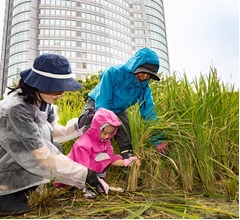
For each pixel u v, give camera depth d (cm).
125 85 247
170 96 244
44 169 167
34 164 165
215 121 228
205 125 218
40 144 164
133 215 145
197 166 200
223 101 238
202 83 240
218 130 224
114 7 5531
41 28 4753
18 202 163
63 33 4797
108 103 248
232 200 178
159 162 210
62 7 4903
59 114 309
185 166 204
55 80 161
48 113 223
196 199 181
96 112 218
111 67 252
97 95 247
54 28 4784
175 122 220
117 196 187
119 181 230
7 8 5650
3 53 5425
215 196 185
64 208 166
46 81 161
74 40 4822
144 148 212
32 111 170
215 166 224
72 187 201
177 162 212
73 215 154
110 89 246
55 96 171
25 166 164
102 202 176
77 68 4697
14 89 175
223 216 150
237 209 161
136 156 205
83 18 4997
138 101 258
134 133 213
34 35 4731
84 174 171
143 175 218
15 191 163
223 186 201
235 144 225
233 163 226
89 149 205
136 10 6025
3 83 5219
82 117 229
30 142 161
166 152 218
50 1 4888
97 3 5228
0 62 5428
